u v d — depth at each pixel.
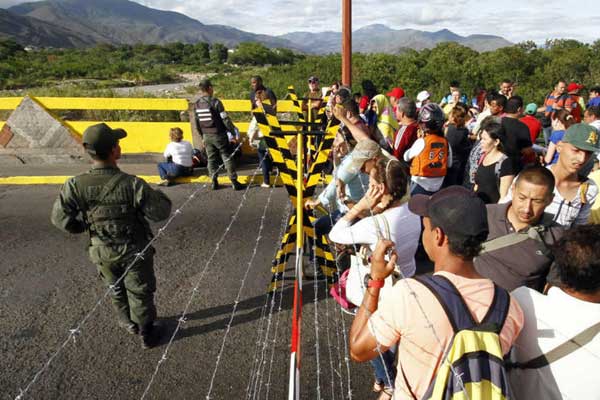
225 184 8.07
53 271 5.04
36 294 4.56
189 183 8.16
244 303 4.39
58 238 5.90
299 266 2.87
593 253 1.63
